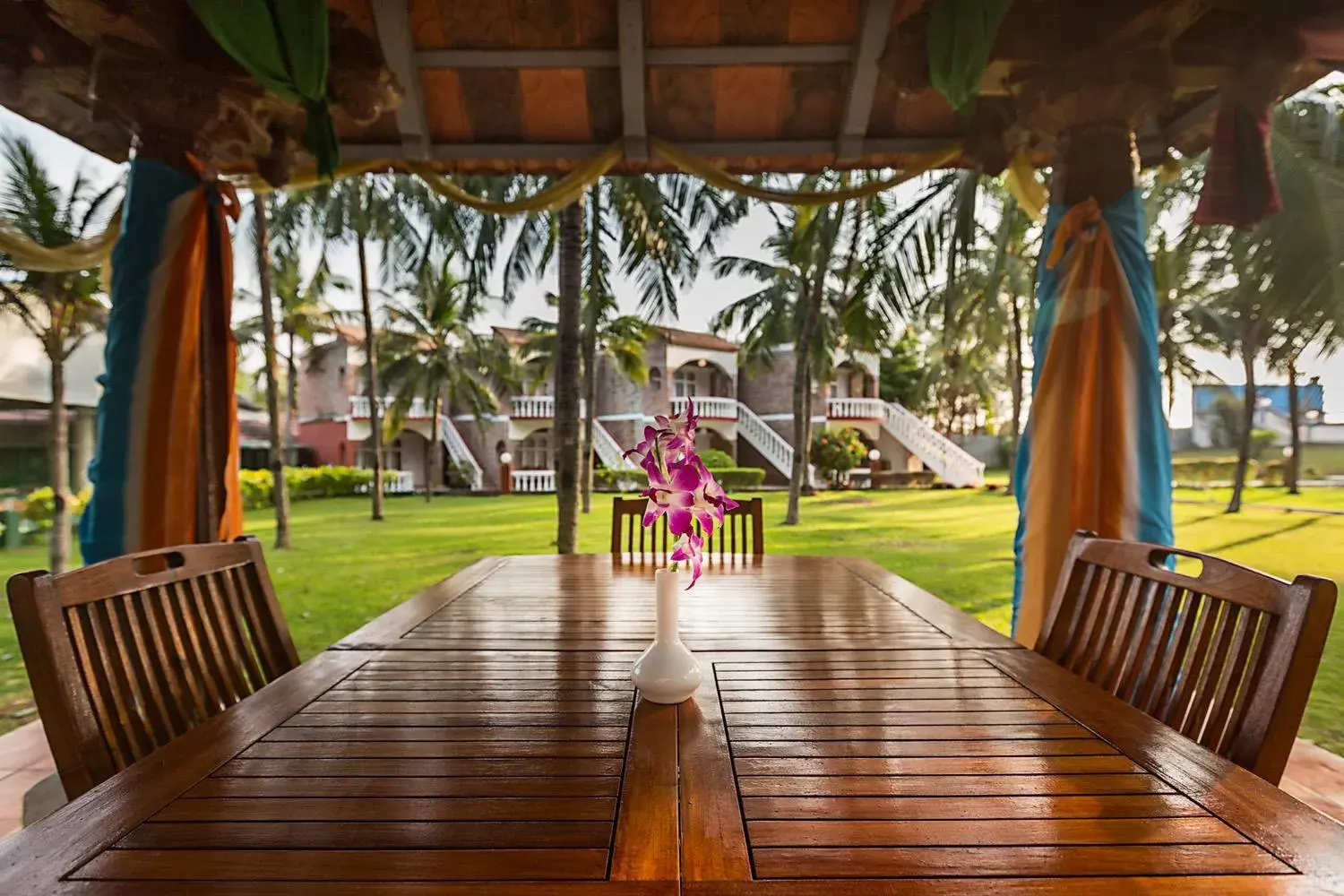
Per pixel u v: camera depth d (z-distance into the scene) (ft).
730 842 2.67
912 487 70.08
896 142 11.55
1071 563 5.38
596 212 30.14
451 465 80.59
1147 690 4.40
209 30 8.05
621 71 10.44
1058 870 2.50
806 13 10.03
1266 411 55.62
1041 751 3.52
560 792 3.09
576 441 20.22
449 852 2.61
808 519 40.34
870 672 4.79
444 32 10.23
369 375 43.45
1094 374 9.43
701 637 5.67
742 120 11.47
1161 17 8.45
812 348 40.40
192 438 9.37
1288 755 3.42
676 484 4.23
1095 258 9.36
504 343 64.75
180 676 4.46
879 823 2.83
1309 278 17.76
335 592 19.84
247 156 10.62
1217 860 2.56
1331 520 35.19
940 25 8.65
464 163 12.23
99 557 8.80
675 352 72.02
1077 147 9.49
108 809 2.92
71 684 3.57
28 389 30.04
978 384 76.48
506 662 5.01
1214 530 31.60
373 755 3.47
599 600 7.00
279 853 2.61
